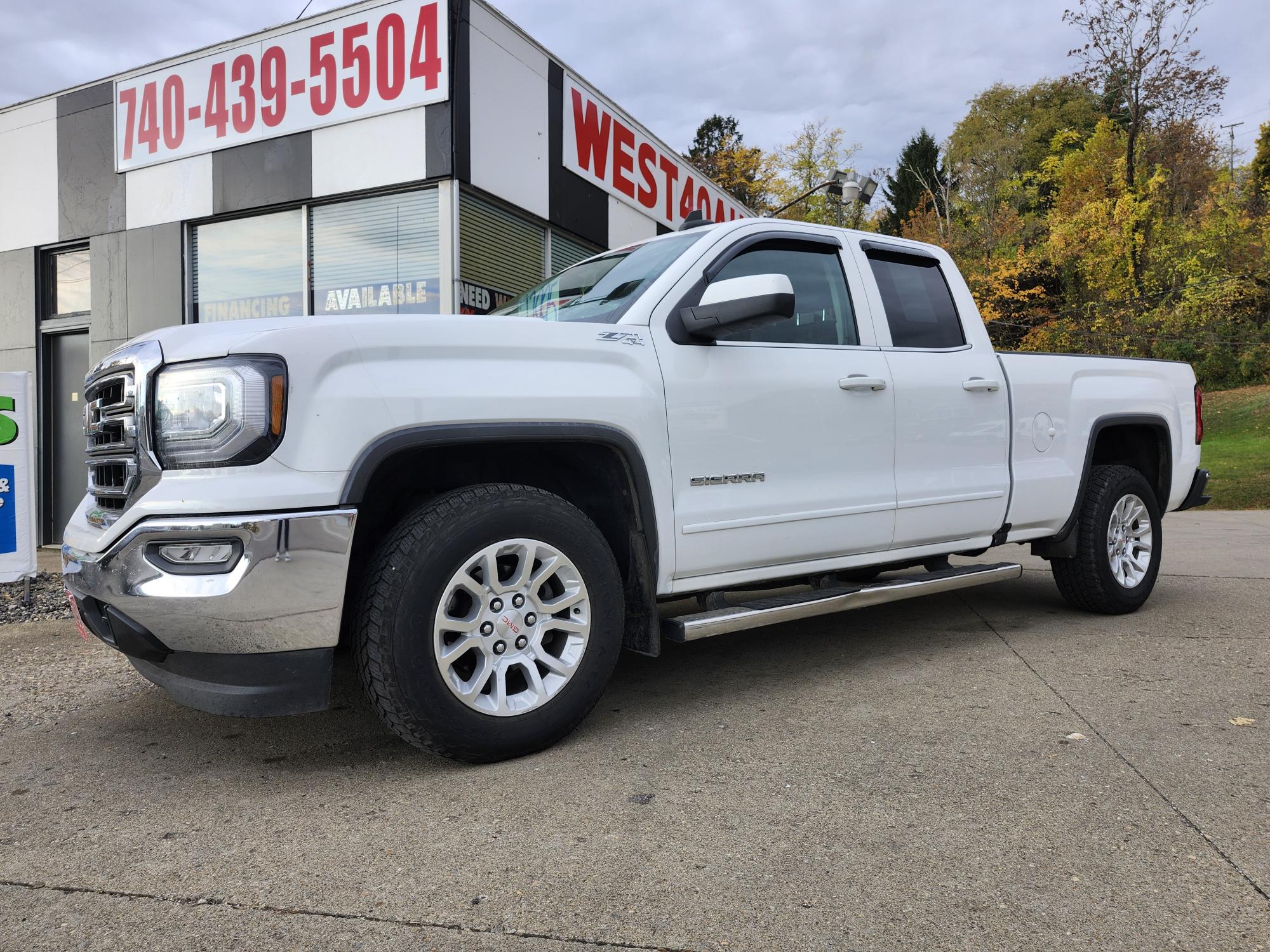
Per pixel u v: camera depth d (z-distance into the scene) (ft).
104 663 13.07
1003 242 122.83
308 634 7.54
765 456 10.39
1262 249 108.37
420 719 7.82
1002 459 13.15
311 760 8.81
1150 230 114.32
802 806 7.33
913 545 12.25
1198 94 108.88
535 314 11.23
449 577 7.97
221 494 7.24
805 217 138.51
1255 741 8.74
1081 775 7.91
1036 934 5.39
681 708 10.25
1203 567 21.43
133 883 6.25
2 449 17.71
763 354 10.56
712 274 10.46
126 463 7.96
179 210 27.27
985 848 6.53
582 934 5.46
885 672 11.61
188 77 26.81
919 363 12.24
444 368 8.18
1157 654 12.35
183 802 7.81
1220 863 6.25
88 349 30.19
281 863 6.51
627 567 9.69
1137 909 5.65
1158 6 104.99
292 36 25.21
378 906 5.83
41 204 29.78
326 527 7.45
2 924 5.72
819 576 11.67
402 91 23.82
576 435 8.71
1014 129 167.32
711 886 6.02
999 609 15.96
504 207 26.27
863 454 11.37
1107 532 14.70
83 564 8.10
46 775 8.59
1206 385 106.93
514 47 25.99
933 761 8.32
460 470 9.39
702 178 39.75
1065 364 14.46
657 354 9.64
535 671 8.59
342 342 7.72
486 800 7.58
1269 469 58.34
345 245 25.39
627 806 7.39
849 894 5.90
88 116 28.68
